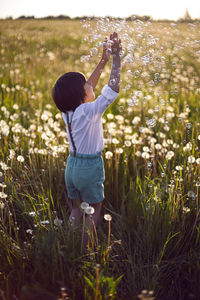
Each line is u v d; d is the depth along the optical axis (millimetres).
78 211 2436
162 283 1931
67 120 2162
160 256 2068
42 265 1855
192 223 2289
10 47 8969
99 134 2178
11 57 8773
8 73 7434
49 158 2900
